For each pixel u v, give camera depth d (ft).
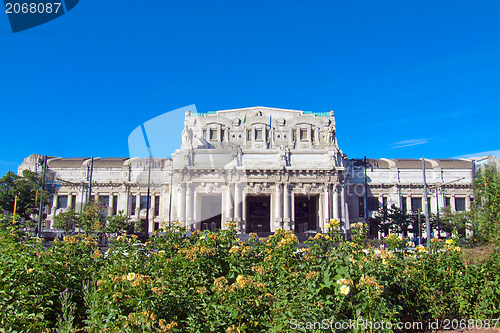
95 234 204.44
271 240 46.42
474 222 43.14
